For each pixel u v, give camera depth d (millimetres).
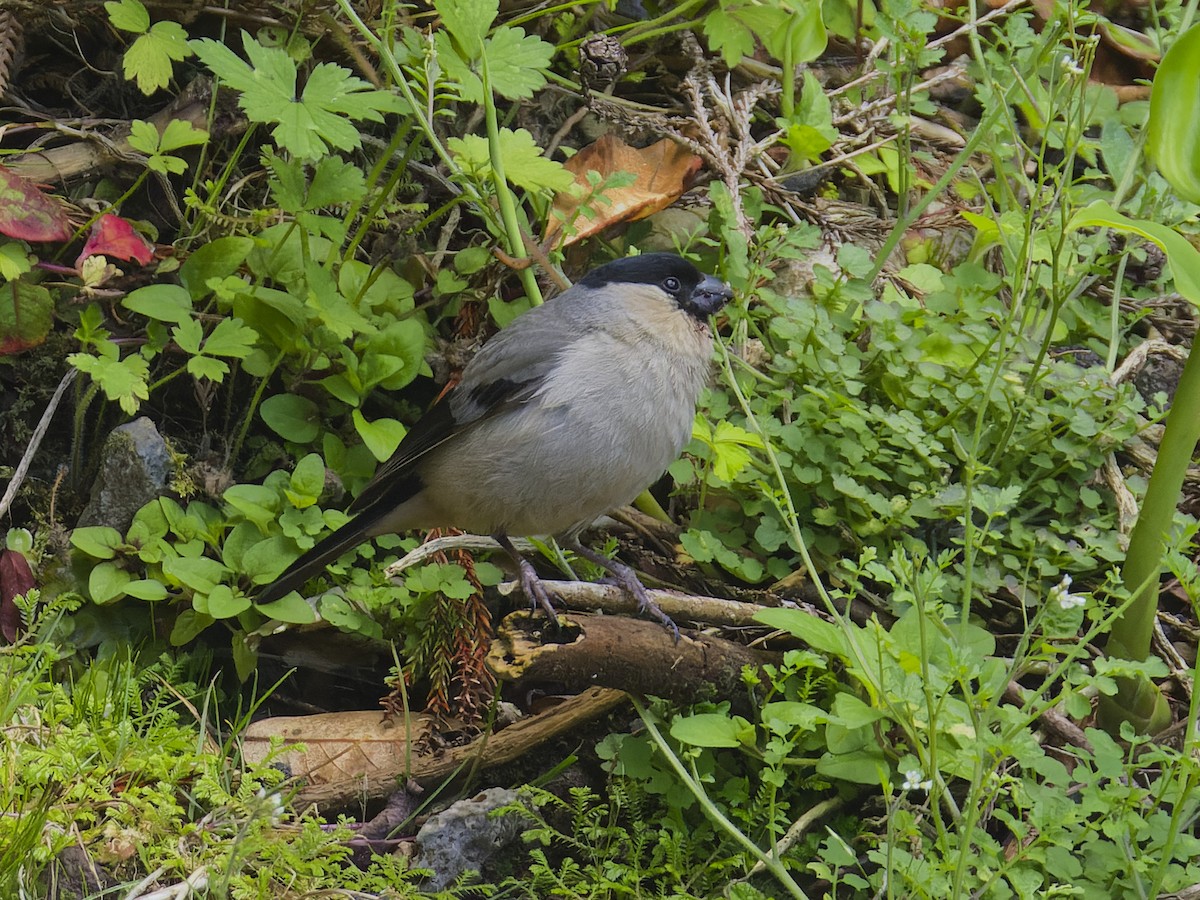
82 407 8336
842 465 7594
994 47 9516
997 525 7902
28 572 7844
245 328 7949
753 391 8141
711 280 7383
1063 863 5949
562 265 9438
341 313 8047
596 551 8469
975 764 5691
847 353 8125
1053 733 7129
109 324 8641
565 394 7105
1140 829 5949
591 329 7211
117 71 9328
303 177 8055
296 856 6262
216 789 6441
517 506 7398
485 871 7016
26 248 8273
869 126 9898
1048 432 7945
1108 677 6148
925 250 9656
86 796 6289
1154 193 8781
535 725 7508
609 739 7141
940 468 7738
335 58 9430
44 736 6605
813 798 6992
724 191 8570
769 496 6766
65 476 8547
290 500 7965
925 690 5605
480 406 7277
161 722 6863
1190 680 7320
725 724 6391
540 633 6742
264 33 9109
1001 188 9367
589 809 7008
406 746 7504
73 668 7762
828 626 6188
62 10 8906
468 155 8156
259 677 8227
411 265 9148
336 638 8227
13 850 5801
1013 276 8234
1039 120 8859
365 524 7676
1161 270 9453
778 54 9469
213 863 6137
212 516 8180
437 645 7859
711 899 6578
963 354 8078
